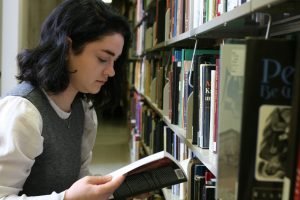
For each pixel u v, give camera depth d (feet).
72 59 3.84
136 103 15.12
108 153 16.92
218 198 2.68
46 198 3.42
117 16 3.89
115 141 19.80
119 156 16.47
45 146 3.85
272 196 2.22
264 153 2.20
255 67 2.15
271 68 2.15
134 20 20.99
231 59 2.58
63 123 4.15
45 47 3.80
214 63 4.58
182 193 6.15
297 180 2.10
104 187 3.34
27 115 3.51
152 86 10.06
